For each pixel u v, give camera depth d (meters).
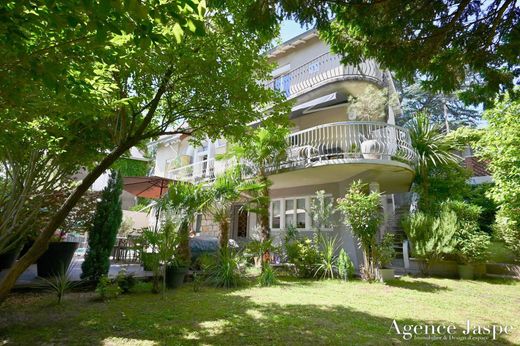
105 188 7.27
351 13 3.66
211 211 8.83
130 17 1.89
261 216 9.79
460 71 4.11
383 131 10.00
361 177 10.61
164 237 6.85
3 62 1.98
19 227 5.55
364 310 5.36
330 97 10.98
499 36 3.66
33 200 5.79
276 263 10.28
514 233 9.19
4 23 1.71
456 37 3.75
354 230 8.79
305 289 7.28
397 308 5.56
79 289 6.46
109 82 3.61
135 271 8.36
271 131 9.20
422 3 3.49
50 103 2.71
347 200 9.01
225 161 13.22
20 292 5.98
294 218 12.82
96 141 5.54
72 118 3.88
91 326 4.23
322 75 11.91
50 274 6.74
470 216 9.96
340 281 8.56
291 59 13.95
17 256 7.42
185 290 7.04
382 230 10.41
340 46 4.36
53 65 2.07
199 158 17.94
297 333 4.06
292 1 3.39
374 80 11.45
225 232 8.84
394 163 9.29
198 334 3.98
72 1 1.67
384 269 8.55
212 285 7.62
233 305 5.56
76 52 2.15
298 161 10.11
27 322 4.36
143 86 4.97
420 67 4.12
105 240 6.91
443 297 6.57
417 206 12.76
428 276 9.64
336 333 4.09
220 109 5.20
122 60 2.89
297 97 12.61
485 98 4.43
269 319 4.68
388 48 4.01
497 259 10.30
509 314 5.28
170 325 4.33
